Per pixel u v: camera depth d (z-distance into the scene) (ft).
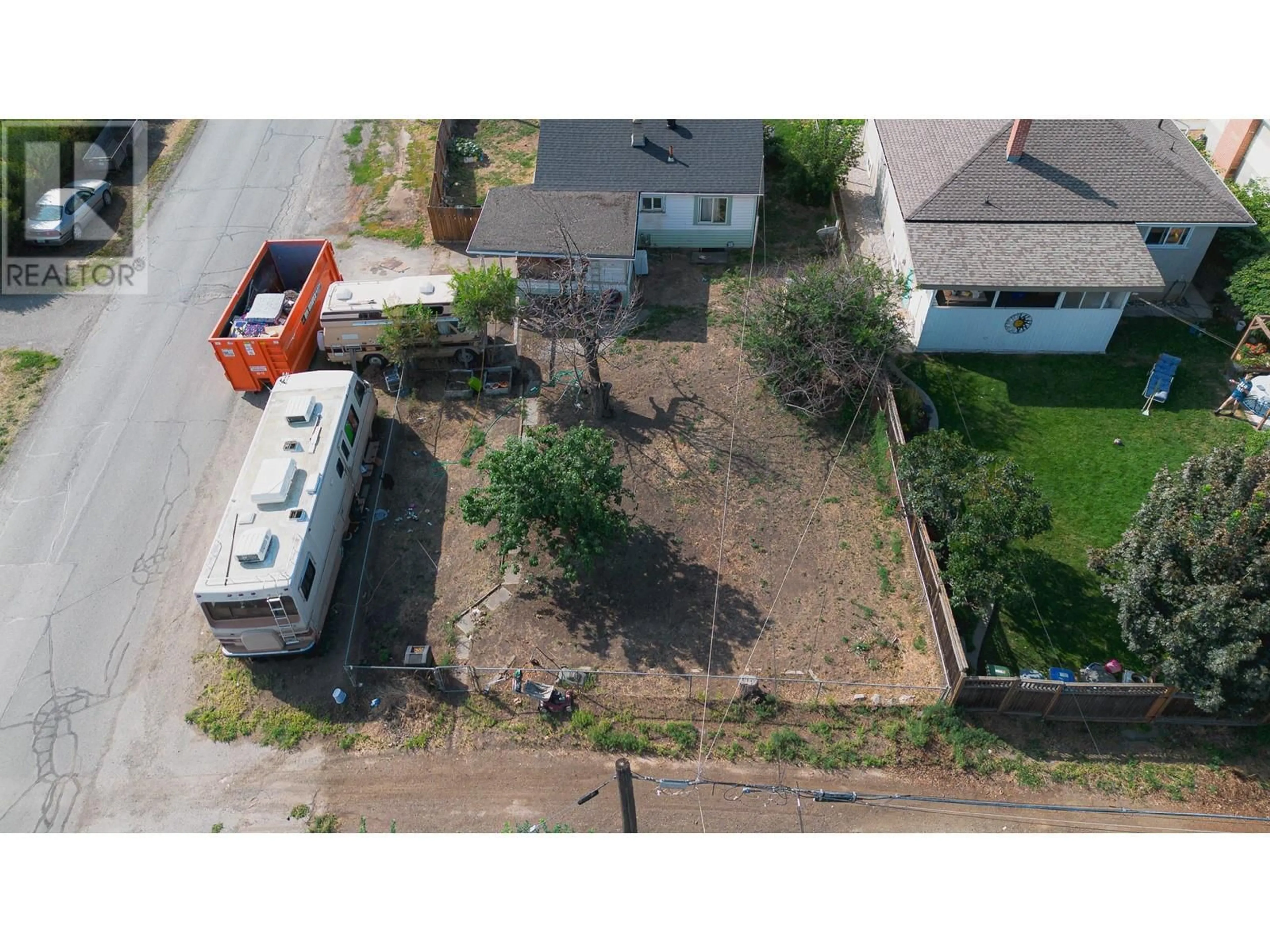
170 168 113.50
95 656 62.39
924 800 50.06
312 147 117.80
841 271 78.02
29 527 70.49
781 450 76.69
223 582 56.65
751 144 97.86
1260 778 54.54
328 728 58.65
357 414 72.84
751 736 57.57
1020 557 59.72
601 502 63.72
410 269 97.81
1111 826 52.75
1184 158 87.86
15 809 54.34
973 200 85.46
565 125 99.81
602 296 82.99
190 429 78.74
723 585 66.44
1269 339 80.12
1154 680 57.21
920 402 75.72
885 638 62.64
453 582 67.26
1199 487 55.72
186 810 54.49
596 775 56.03
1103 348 83.76
